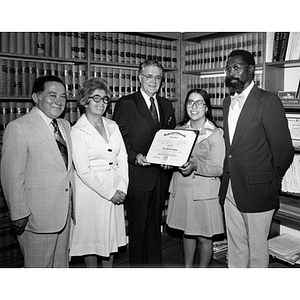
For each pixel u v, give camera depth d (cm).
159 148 254
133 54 325
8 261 272
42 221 208
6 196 204
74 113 290
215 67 331
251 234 229
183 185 256
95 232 243
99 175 238
